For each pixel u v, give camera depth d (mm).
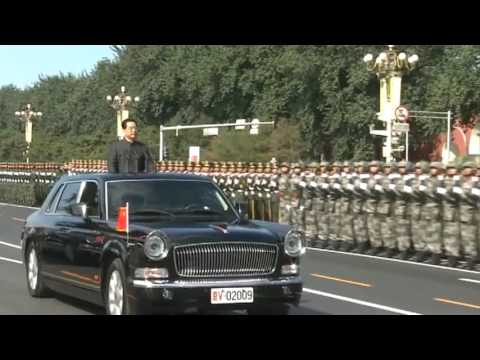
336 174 33906
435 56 90438
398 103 61625
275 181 42781
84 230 17719
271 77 110812
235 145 113375
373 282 23953
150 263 15266
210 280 15414
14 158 119688
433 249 29156
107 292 16688
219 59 120125
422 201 29844
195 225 16172
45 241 19734
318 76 95375
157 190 17859
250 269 15711
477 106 77500
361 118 90125
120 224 16312
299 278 16188
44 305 19469
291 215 36875
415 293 21734
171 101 141875
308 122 98938
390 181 30875
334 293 21625
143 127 141875
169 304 15125
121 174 18438
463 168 28125
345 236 33688
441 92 77562
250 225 16781
